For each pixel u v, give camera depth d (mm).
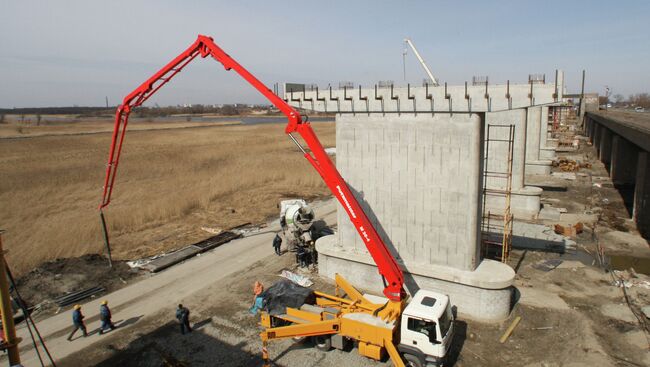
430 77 17625
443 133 15609
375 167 17234
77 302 18547
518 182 28094
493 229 25047
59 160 57062
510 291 15836
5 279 9812
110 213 30234
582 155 59906
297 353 14250
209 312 17312
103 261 22516
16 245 24250
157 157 59312
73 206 33094
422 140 16062
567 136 74250
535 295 17672
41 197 35875
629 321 15547
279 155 60656
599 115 54125
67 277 20469
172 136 97688
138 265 22234
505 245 19594
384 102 16453
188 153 63844
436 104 15422
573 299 17359
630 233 25797
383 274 13484
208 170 48156
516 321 15641
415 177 16422
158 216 30672
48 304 18203
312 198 36938
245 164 52125
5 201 34281
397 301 13367
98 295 19188
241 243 25578
